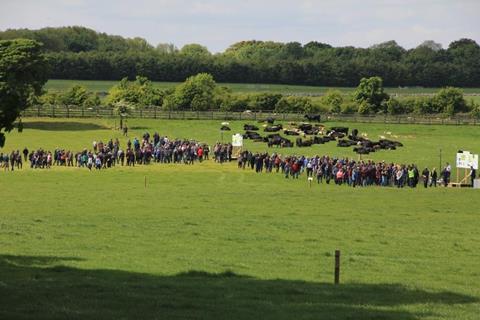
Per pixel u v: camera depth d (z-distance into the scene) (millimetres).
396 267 41688
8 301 30125
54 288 33125
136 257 42406
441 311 30891
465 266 42500
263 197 70188
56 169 92375
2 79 35656
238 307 30266
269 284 35594
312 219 57625
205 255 43438
